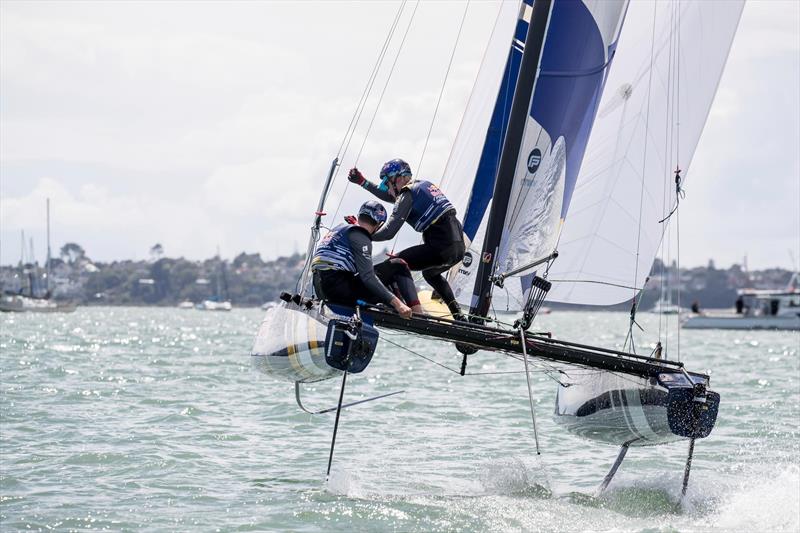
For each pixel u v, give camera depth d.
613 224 20.11
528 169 17.89
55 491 17.52
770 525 15.71
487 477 19.44
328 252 17.22
